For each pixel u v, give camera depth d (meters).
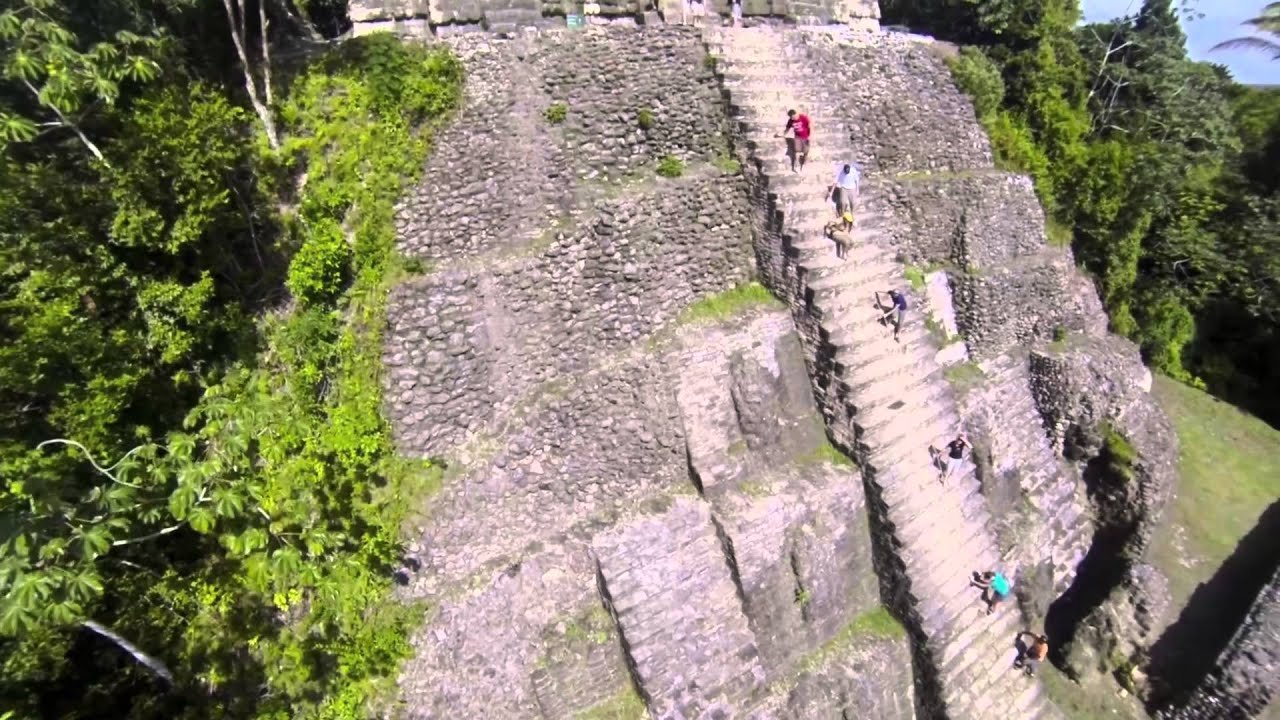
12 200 10.02
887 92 20.11
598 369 14.81
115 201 10.97
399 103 13.26
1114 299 27.84
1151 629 19.81
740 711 14.17
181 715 11.92
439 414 13.49
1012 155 23.62
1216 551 21.66
